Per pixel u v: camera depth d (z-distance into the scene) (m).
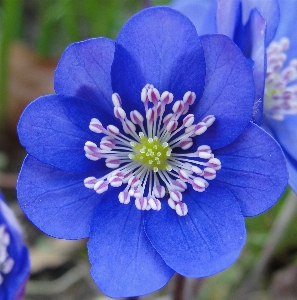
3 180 0.14
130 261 0.09
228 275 0.14
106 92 0.10
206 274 0.09
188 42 0.09
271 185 0.09
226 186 0.09
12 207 0.14
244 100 0.09
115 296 0.09
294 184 0.10
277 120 0.11
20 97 0.15
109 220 0.10
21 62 0.16
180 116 0.10
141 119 0.10
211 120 0.09
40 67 0.16
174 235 0.09
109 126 0.10
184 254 0.09
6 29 0.14
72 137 0.10
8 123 0.15
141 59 0.09
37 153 0.09
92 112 0.10
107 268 0.09
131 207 0.10
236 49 0.09
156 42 0.09
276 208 0.14
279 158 0.09
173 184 0.10
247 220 0.14
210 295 0.14
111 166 0.10
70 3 0.15
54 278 0.14
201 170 0.10
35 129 0.09
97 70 0.09
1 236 0.10
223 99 0.09
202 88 0.09
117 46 0.09
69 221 0.10
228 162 0.09
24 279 0.10
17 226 0.10
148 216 0.10
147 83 0.10
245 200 0.09
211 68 0.09
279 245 0.14
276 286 0.14
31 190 0.09
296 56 0.12
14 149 0.15
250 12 0.10
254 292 0.14
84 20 0.17
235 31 0.10
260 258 0.13
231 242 0.09
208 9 0.11
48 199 0.10
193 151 0.10
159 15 0.09
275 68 0.11
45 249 0.14
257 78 0.10
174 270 0.09
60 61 0.09
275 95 0.11
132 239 0.10
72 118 0.10
